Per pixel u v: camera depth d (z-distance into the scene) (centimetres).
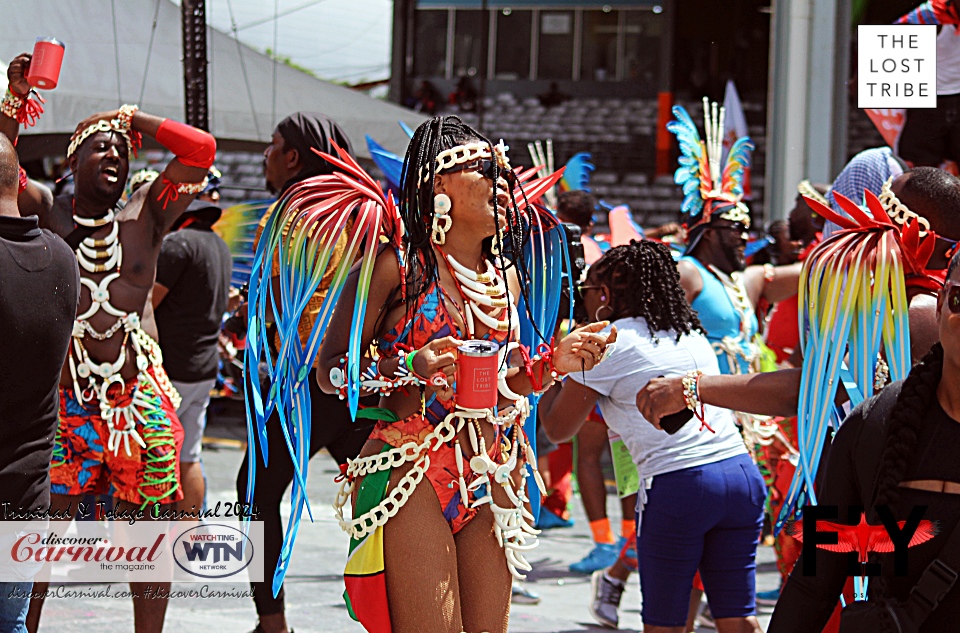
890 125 771
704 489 489
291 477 570
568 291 446
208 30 1517
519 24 4403
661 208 3275
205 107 1022
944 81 732
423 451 382
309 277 405
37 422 389
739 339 637
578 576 839
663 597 499
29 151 1246
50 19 1287
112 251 539
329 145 595
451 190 390
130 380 545
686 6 4247
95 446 541
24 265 381
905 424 295
